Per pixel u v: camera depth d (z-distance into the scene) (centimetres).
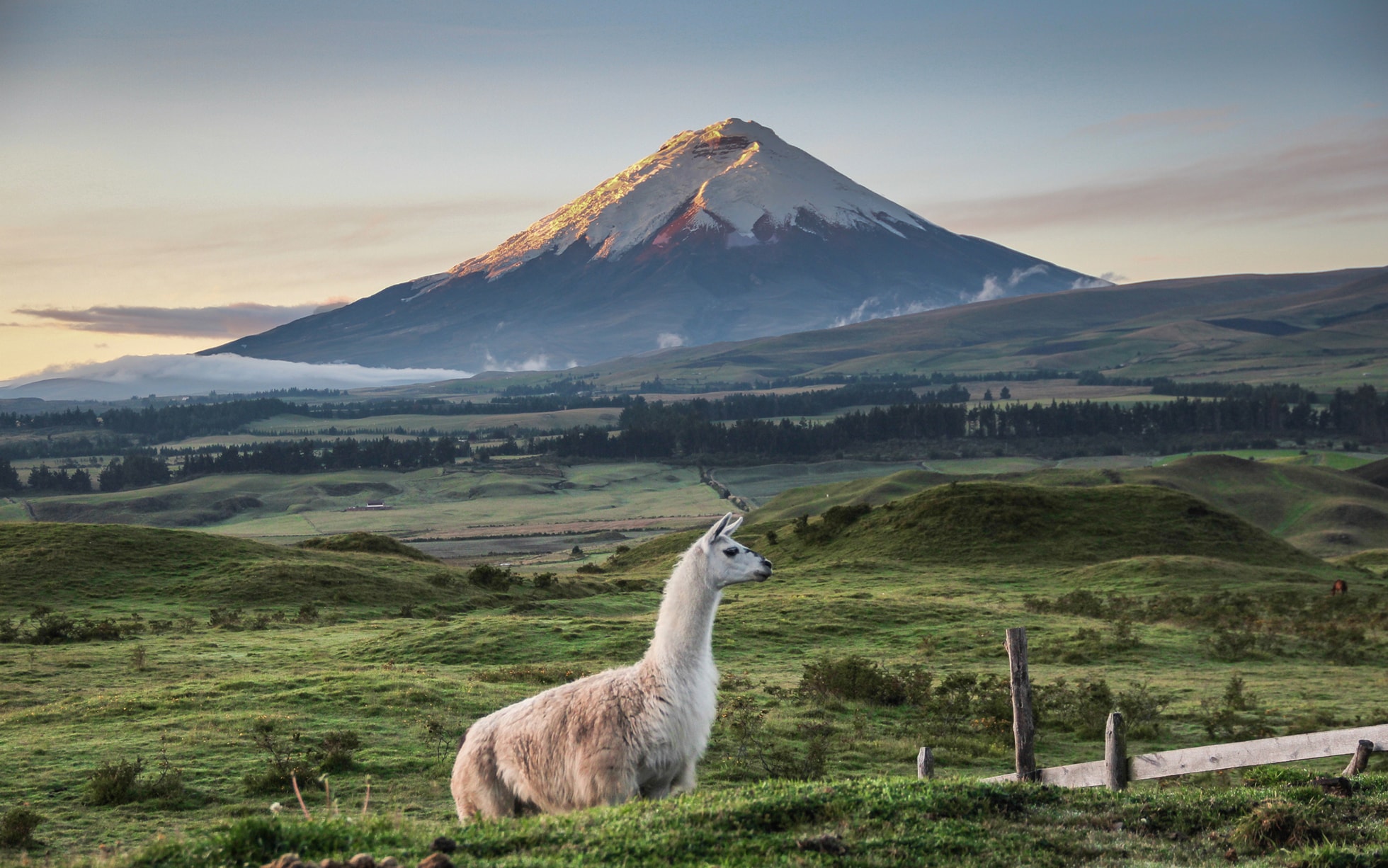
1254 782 1280
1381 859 909
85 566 7400
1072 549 9269
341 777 2273
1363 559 9994
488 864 834
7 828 1759
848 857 907
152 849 884
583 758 1043
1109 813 1079
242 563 7756
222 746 2550
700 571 1107
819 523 11388
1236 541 9506
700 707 1090
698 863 867
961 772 2527
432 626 5359
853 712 3369
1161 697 3559
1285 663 4519
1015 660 1303
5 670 4034
